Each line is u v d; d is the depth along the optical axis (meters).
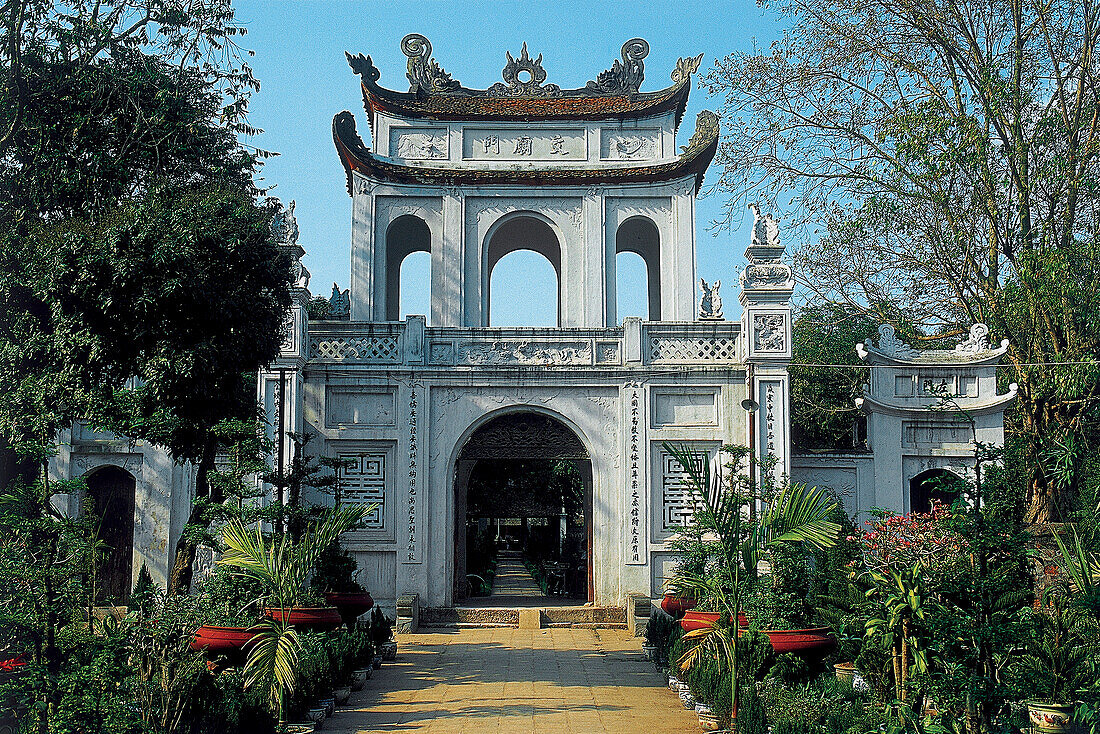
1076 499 23.05
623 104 24.75
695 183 24.73
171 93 16.73
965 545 10.30
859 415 25.45
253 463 15.23
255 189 18.08
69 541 10.21
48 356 15.20
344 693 13.12
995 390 21.83
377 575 21.08
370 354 21.56
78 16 17.09
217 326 15.29
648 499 21.16
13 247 15.14
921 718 9.56
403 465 21.23
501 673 15.57
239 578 14.35
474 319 23.89
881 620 10.41
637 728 11.66
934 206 26.36
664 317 23.92
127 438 21.33
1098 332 23.16
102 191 16.09
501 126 24.80
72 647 10.01
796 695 11.33
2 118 15.88
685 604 17.42
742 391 21.33
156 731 9.34
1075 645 10.62
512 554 67.62
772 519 12.40
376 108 24.66
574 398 21.55
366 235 24.02
